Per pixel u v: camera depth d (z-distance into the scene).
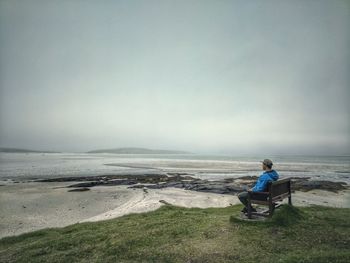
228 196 22.41
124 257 6.80
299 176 45.19
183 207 16.06
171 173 50.78
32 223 14.19
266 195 8.83
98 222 12.09
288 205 9.49
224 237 7.67
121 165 78.38
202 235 7.99
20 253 7.77
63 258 6.98
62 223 14.16
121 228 9.75
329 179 40.09
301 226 8.30
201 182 34.75
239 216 9.39
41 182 34.12
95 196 22.98
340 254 6.19
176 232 8.48
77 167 67.19
